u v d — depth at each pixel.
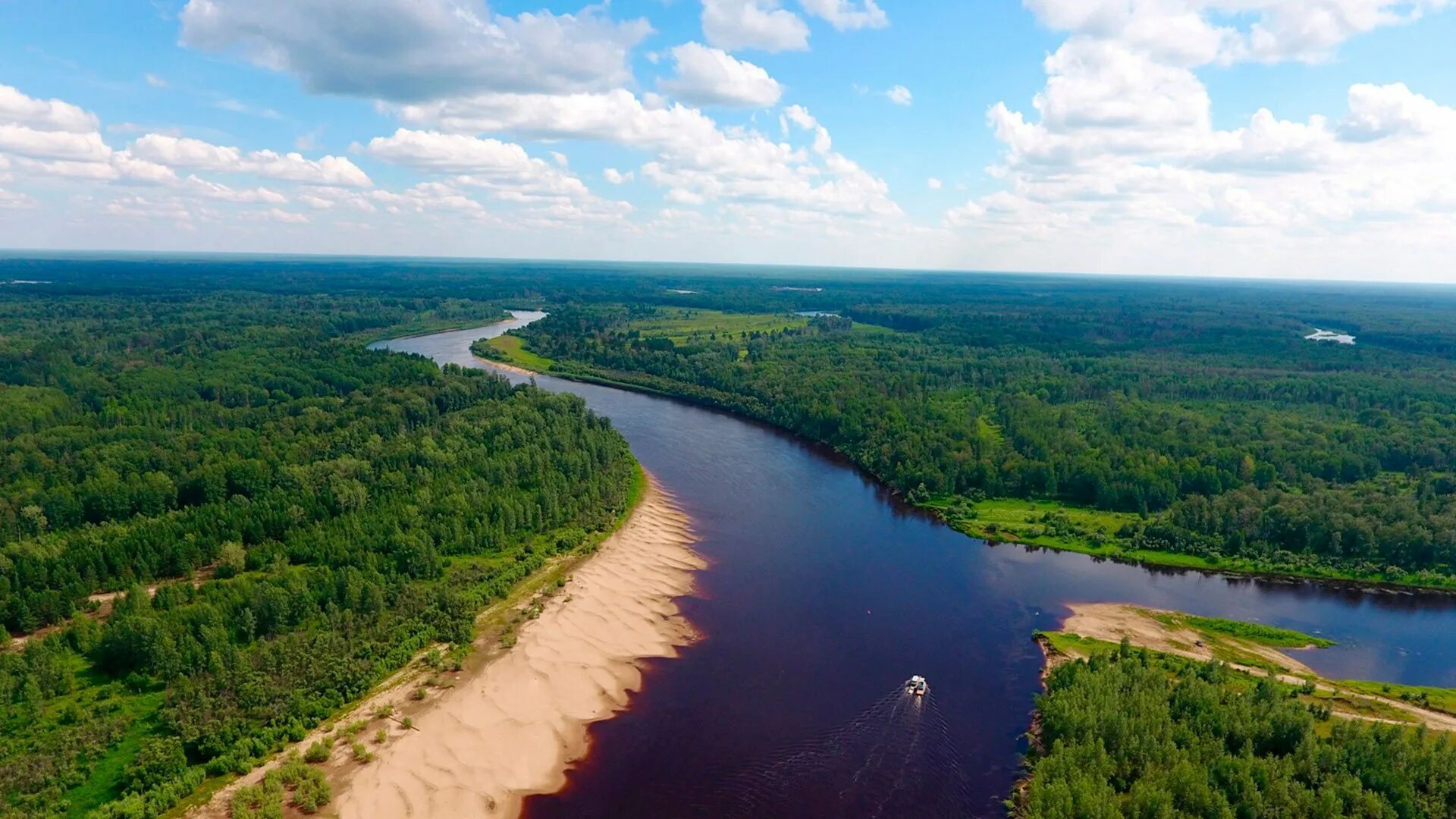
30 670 97.75
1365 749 84.44
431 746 94.69
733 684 110.94
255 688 96.69
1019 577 150.25
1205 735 88.00
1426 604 143.62
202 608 108.81
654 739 98.81
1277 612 139.25
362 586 118.94
